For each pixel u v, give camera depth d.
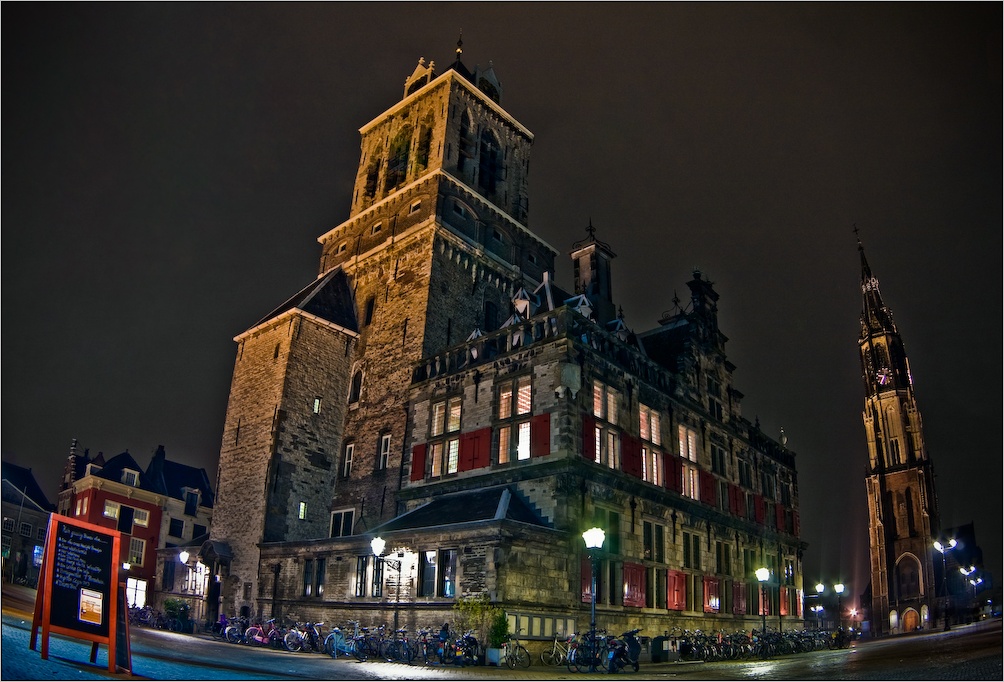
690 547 36.69
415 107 52.38
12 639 17.17
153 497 50.00
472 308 43.94
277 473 37.88
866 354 100.31
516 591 26.66
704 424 40.81
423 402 37.66
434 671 22.47
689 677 22.91
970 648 31.97
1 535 41.44
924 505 88.19
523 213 53.34
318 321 42.19
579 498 30.38
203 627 36.00
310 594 32.75
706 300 45.25
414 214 45.38
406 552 29.61
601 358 33.88
